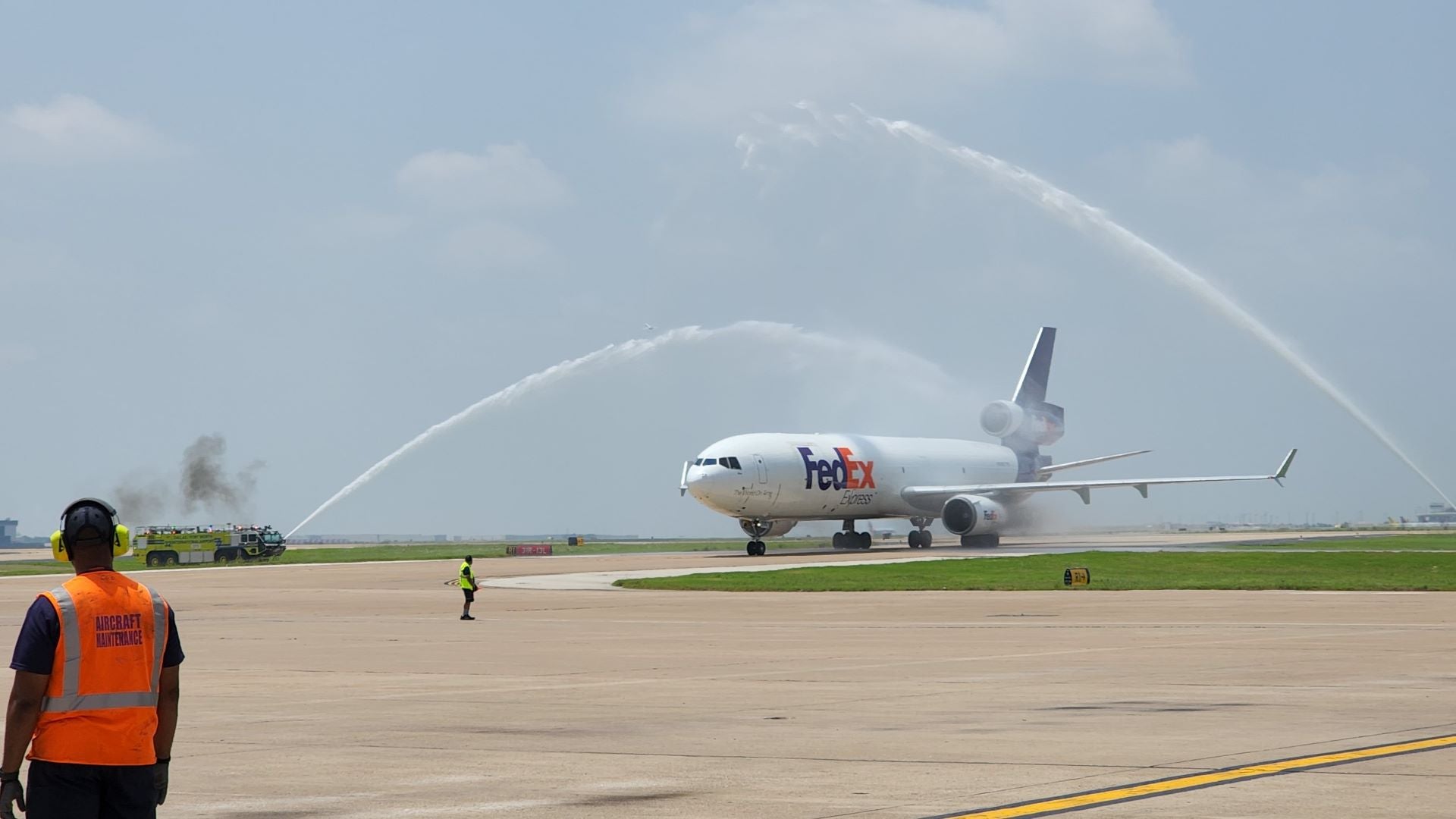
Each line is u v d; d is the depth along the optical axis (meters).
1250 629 32.56
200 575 73.50
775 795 12.75
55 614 8.34
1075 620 36.12
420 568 80.56
